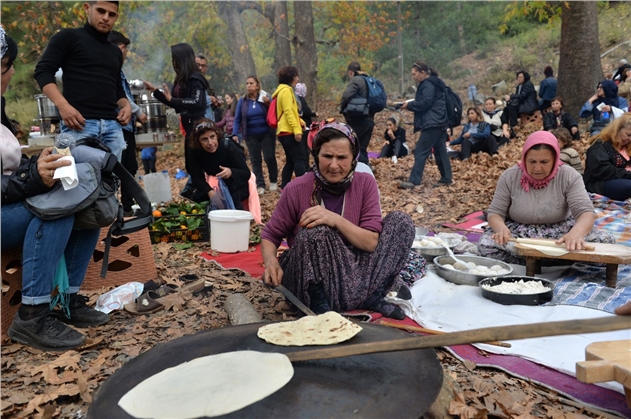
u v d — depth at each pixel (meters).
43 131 4.86
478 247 4.27
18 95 17.38
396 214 3.15
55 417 2.16
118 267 3.86
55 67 4.09
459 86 20.62
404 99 19.58
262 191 8.51
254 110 8.30
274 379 1.58
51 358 2.65
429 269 4.00
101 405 1.59
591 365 1.79
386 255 3.08
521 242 3.68
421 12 25.42
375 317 3.07
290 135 7.37
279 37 17.69
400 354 1.79
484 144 10.48
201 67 8.17
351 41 20.70
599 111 9.91
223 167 5.72
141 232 3.92
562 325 1.32
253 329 2.06
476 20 24.28
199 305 3.41
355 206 3.09
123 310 3.35
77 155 2.90
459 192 7.84
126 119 4.59
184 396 1.53
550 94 12.45
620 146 5.59
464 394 2.20
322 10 21.17
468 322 2.96
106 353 2.69
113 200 2.89
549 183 3.90
